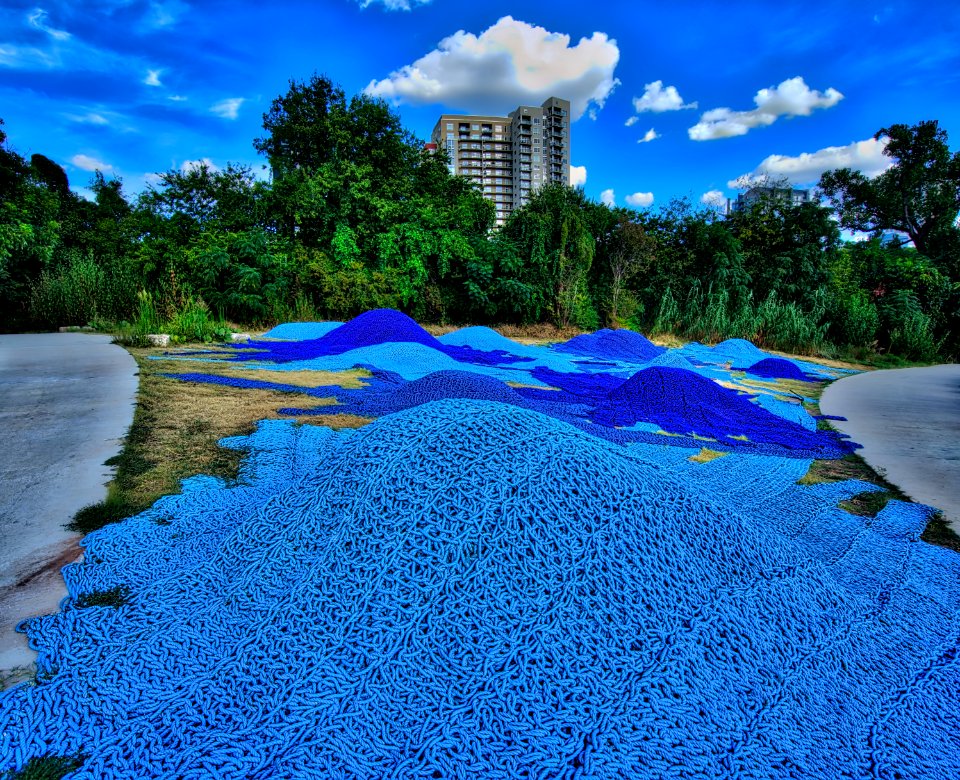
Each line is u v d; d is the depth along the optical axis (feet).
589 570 4.91
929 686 4.93
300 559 5.36
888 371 37.50
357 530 5.26
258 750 3.89
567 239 49.78
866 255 61.98
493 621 4.59
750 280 54.80
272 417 13.93
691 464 11.96
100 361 21.67
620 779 3.77
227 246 39.37
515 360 29.86
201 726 4.09
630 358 35.50
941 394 24.26
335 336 30.55
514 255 48.47
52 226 40.75
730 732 4.16
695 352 39.60
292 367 22.91
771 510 9.30
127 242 48.67
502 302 48.52
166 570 6.32
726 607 5.03
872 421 17.65
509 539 4.99
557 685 4.31
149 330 31.35
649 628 4.71
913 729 4.42
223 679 4.46
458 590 4.74
